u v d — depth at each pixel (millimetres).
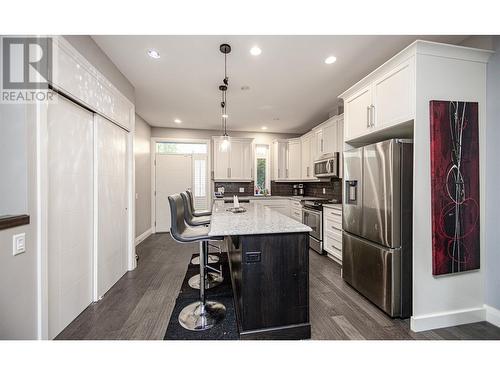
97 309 2014
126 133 2902
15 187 1246
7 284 1140
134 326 1764
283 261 1562
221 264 3195
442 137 1699
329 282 2582
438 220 1717
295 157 5316
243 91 3246
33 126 1317
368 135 2271
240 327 1614
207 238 1674
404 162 1855
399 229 1866
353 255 2395
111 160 2457
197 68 2578
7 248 1136
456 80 1743
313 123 5000
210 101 3631
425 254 1724
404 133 2176
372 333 1681
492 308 1790
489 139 1797
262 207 2855
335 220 3225
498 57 1744
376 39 2045
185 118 4582
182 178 5414
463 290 1798
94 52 2080
